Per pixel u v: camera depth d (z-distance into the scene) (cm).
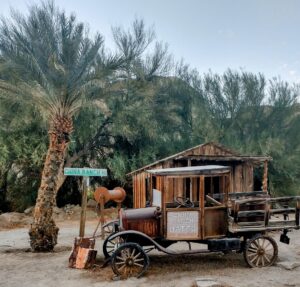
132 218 880
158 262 949
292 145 2066
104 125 1997
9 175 2002
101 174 1055
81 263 898
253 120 2148
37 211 1103
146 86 1920
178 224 880
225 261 958
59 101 1138
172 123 2120
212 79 2283
